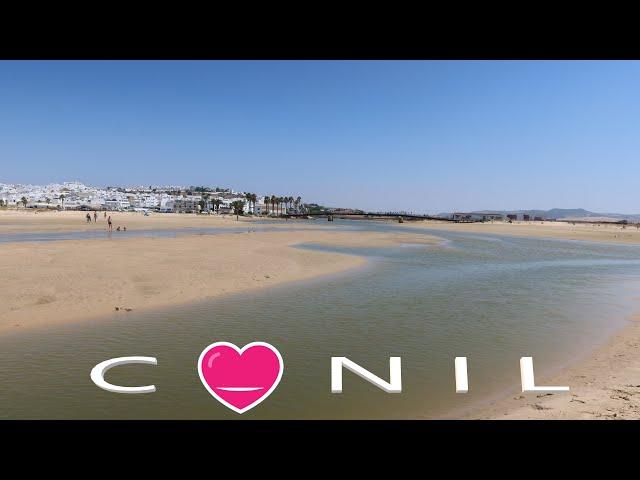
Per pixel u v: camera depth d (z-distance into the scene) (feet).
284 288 71.51
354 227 437.17
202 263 93.25
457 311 57.52
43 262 86.89
